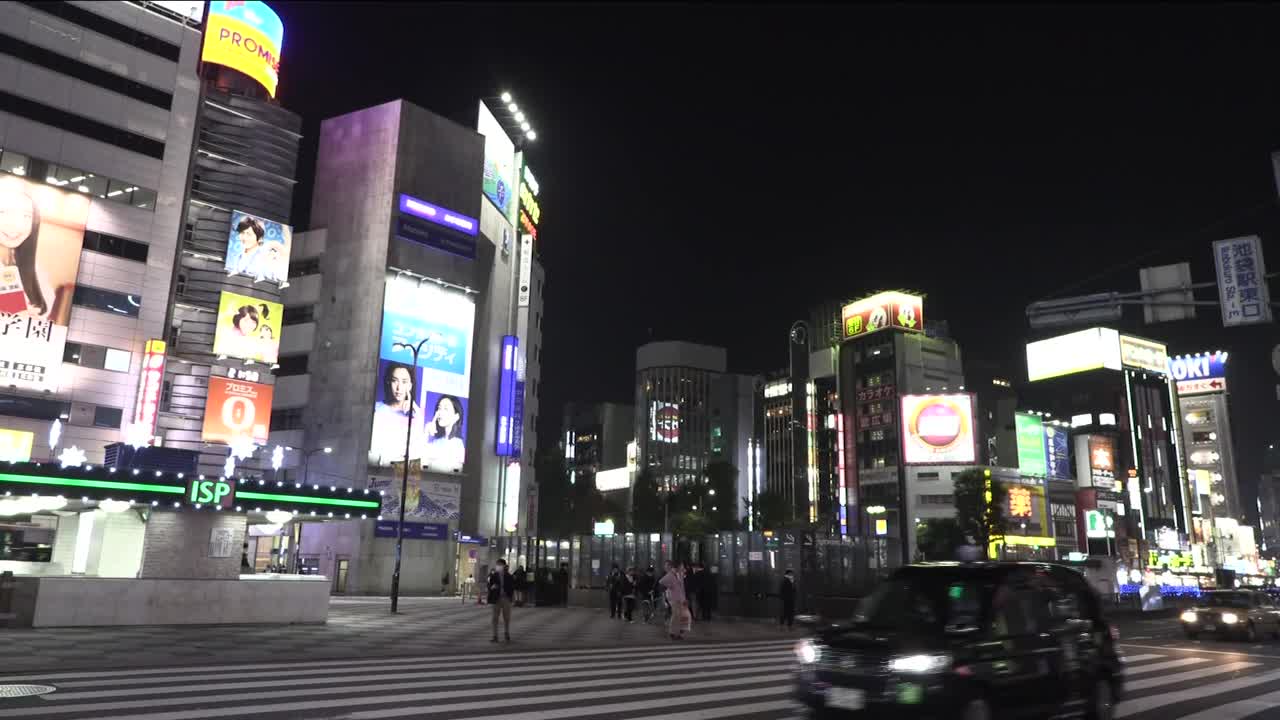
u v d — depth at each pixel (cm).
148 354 4681
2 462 2000
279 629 2105
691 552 3519
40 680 1131
